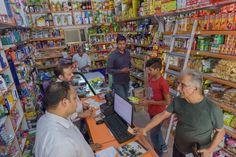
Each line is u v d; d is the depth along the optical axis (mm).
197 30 2447
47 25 5836
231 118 2129
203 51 2381
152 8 3545
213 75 2289
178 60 2838
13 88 2707
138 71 5059
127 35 5441
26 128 2977
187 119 1455
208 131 1411
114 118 2021
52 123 1093
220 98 2225
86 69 5426
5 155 1888
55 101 1111
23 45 4348
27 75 3838
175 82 2873
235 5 1923
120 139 1653
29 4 5598
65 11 6012
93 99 2791
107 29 6602
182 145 1595
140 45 4539
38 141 1069
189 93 1333
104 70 6586
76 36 6418
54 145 993
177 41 2914
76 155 1075
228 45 2031
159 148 2418
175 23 2951
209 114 1358
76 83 3572
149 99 2406
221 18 2076
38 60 6051
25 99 3232
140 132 1671
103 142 1667
